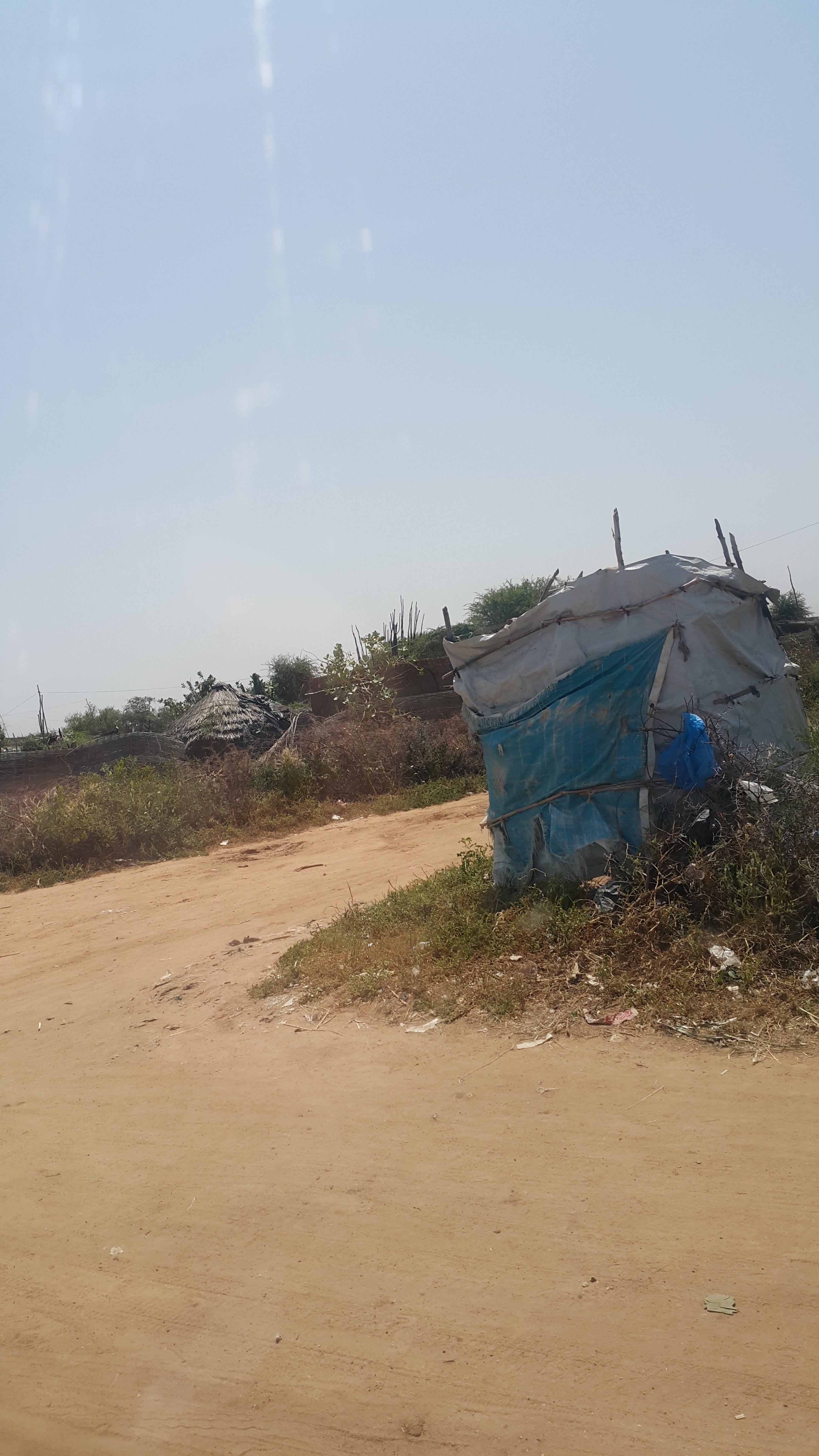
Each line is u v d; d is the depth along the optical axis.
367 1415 3.06
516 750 8.45
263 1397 3.21
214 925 10.12
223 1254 4.05
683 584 8.09
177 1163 4.94
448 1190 4.25
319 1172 4.59
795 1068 4.85
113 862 15.64
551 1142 4.50
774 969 5.82
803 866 6.29
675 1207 3.85
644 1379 3.00
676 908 6.52
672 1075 4.96
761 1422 2.78
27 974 9.30
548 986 6.24
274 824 17.06
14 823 16.27
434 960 7.05
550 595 8.47
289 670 50.78
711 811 7.19
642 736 7.71
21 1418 3.30
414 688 27.95
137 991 8.09
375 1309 3.54
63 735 35.53
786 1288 3.29
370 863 12.48
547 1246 3.74
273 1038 6.43
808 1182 3.89
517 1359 3.18
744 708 8.23
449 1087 5.25
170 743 24.41
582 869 7.80
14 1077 6.61
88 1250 4.26
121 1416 3.23
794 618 41.97
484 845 11.23
